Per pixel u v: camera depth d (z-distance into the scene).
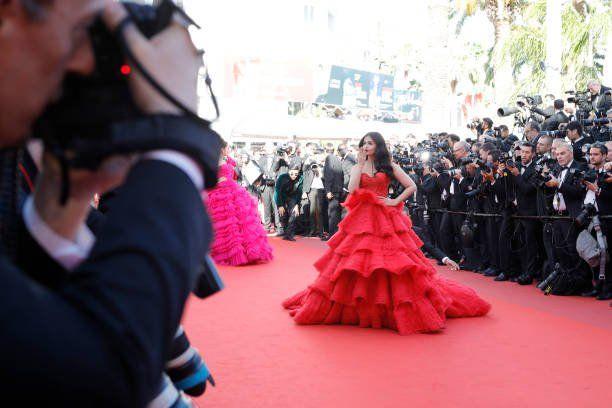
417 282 5.06
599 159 6.70
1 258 0.50
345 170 11.86
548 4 14.28
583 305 6.30
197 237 0.57
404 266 4.98
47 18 0.52
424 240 9.41
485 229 8.48
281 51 20.02
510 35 19.83
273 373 4.09
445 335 5.04
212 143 0.62
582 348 4.68
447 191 9.14
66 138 0.59
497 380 3.96
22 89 0.53
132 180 0.57
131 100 0.60
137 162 0.59
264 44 20.73
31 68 0.53
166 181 0.56
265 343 4.81
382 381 3.93
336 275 5.17
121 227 0.54
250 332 5.15
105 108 0.59
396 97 22.72
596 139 8.56
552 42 14.21
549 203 7.27
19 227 0.67
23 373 0.46
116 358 0.49
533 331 5.18
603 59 18.98
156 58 0.60
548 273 7.25
